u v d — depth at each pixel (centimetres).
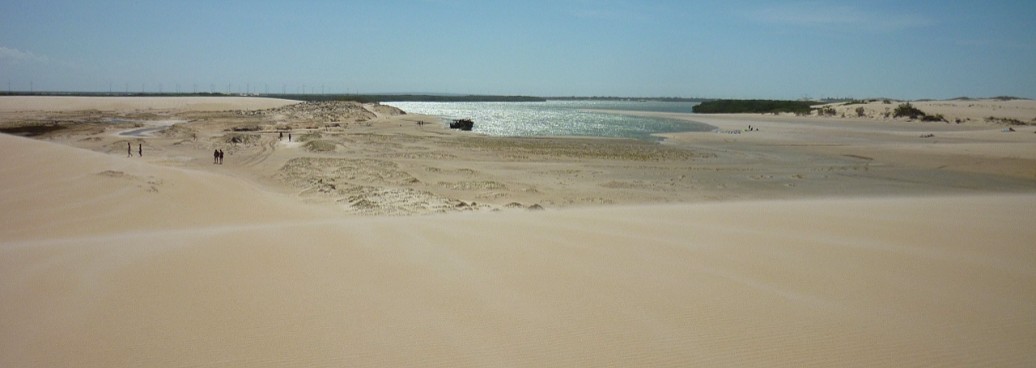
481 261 774
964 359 484
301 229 1013
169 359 470
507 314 572
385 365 465
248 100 12088
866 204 1415
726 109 12150
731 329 537
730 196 2300
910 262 779
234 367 460
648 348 496
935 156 3681
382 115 9294
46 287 645
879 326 548
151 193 1670
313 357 477
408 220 1116
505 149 4050
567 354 484
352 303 601
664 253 827
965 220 1116
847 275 715
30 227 1215
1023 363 478
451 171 2877
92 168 1970
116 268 727
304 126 6266
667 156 3775
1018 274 722
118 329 526
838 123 7744
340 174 2659
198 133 5050
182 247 856
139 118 7244
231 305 591
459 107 18025
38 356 472
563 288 655
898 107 8800
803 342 510
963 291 654
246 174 2823
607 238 932
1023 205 1373
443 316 566
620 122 8150
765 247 868
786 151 4147
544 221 1099
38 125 5691
